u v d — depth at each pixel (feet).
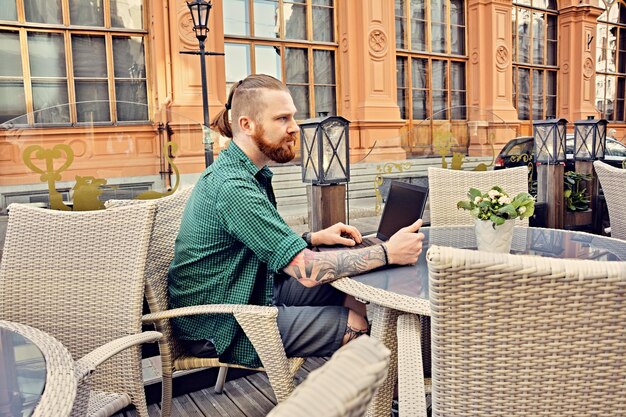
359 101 31.50
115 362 4.95
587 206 17.48
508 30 37.81
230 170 5.60
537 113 42.42
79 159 12.45
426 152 20.84
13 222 5.29
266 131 5.71
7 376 3.18
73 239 5.16
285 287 6.81
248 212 5.30
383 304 4.55
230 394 7.82
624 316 2.79
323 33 31.24
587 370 2.87
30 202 10.98
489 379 2.92
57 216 5.23
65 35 23.82
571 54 43.04
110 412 4.67
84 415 3.97
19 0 22.99
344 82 31.45
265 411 7.29
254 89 5.69
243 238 5.34
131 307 4.91
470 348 2.89
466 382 2.95
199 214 5.64
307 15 30.50
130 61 25.17
